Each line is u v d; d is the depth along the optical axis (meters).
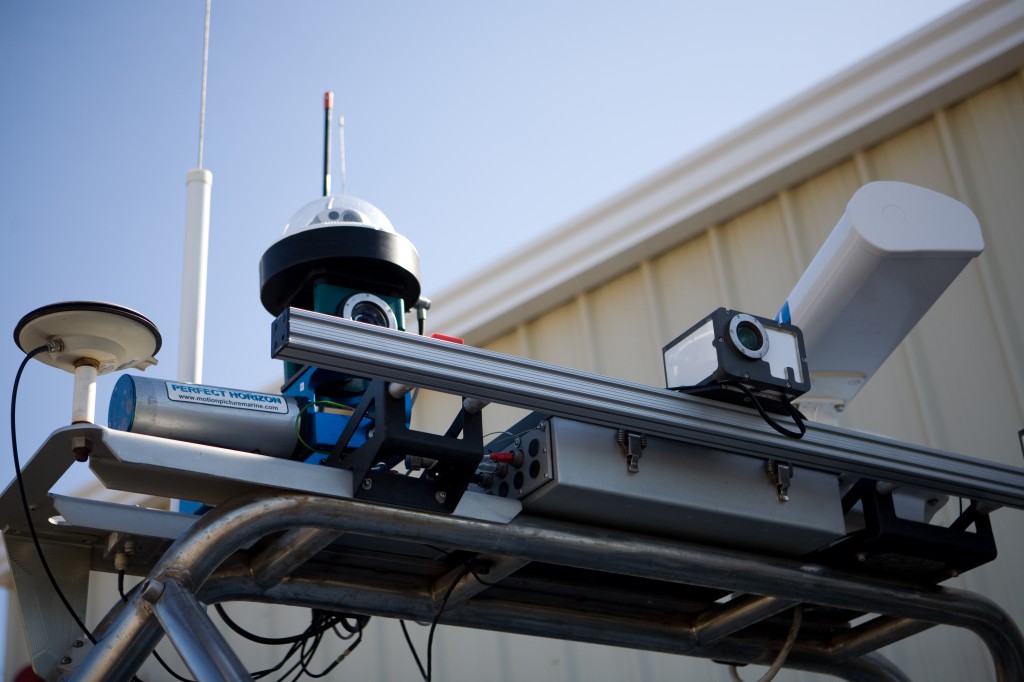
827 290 2.01
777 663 2.06
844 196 3.60
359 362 1.40
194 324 2.82
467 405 1.54
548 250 4.18
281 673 4.48
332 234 1.81
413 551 1.81
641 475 1.66
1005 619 2.08
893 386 3.31
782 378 1.69
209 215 2.97
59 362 1.56
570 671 3.73
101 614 4.83
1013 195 3.28
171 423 1.53
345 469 1.51
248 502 1.46
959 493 1.89
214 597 1.70
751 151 3.74
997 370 3.14
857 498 1.93
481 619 1.97
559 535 1.65
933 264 1.94
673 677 3.51
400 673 4.18
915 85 3.48
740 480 1.74
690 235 3.91
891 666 2.35
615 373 3.94
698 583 1.80
